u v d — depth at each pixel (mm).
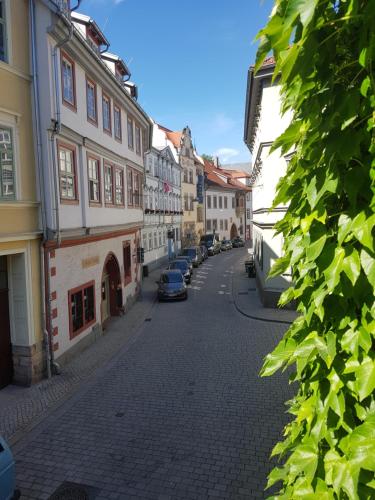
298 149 2707
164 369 11477
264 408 8828
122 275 18422
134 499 6043
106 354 12914
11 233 9539
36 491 6281
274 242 17906
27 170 10227
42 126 10453
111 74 14766
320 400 2504
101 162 14992
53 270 11164
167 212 37188
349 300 2352
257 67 1984
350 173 2092
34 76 10336
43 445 7570
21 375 10320
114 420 8500
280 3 1831
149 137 23469
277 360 2799
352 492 2029
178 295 21391
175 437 7758
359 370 2191
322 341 2402
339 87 2061
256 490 6172
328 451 2367
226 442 7523
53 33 10367
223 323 16594
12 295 10242
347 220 2145
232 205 60656
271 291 18375
